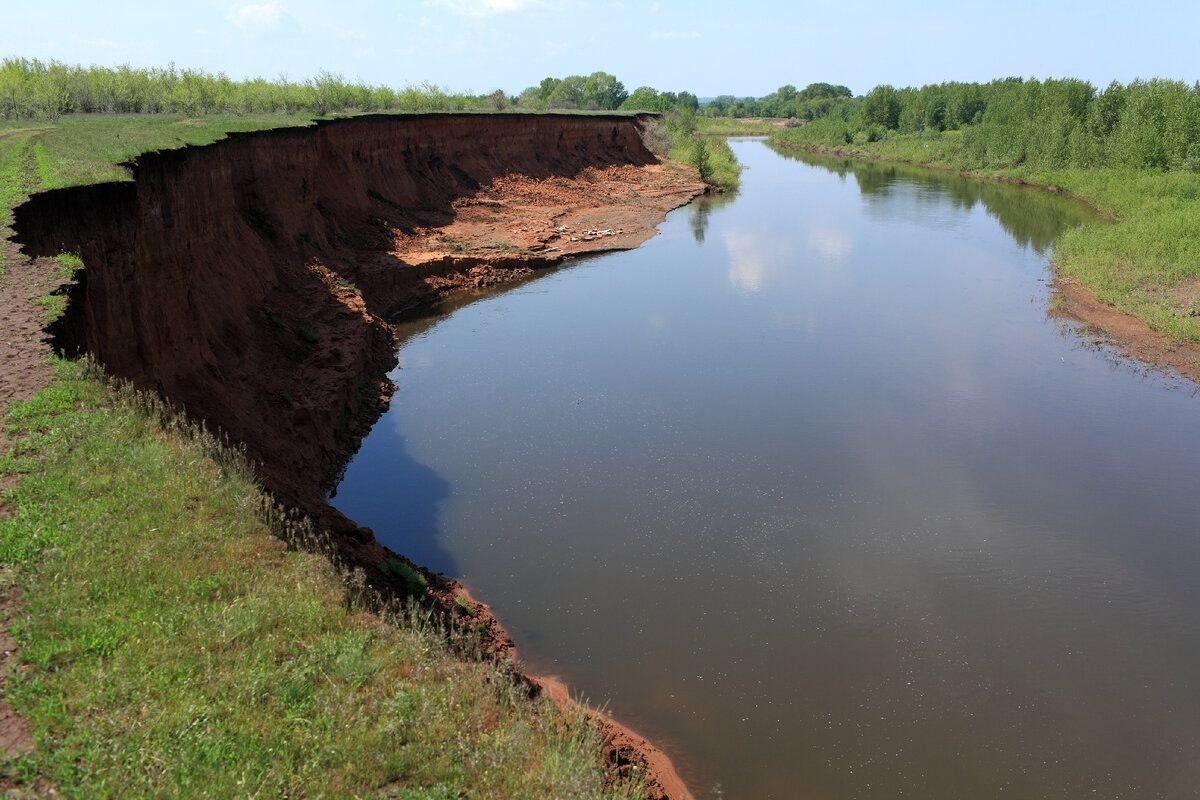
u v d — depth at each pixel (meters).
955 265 40.97
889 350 28.19
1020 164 76.06
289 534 10.51
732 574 15.69
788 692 12.67
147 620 7.50
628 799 9.05
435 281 36.75
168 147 20.80
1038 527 17.27
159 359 16.98
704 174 73.19
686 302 34.66
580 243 46.28
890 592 15.12
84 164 17.36
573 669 13.14
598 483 19.27
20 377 10.93
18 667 6.68
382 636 8.67
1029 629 14.16
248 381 20.45
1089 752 11.59
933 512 17.83
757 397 24.17
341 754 6.69
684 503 18.28
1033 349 28.36
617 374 26.30
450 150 53.72
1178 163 58.47
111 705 6.48
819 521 17.50
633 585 15.35
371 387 24.80
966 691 12.72
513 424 22.67
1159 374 26.05
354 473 20.03
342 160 39.84
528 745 7.77
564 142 68.81
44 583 7.58
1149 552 16.44
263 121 33.19
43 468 9.38
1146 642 13.88
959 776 11.16
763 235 49.59
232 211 25.53
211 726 6.50
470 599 14.82
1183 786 11.05
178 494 9.68
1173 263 35.47
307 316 26.30
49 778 5.75
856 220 54.88
